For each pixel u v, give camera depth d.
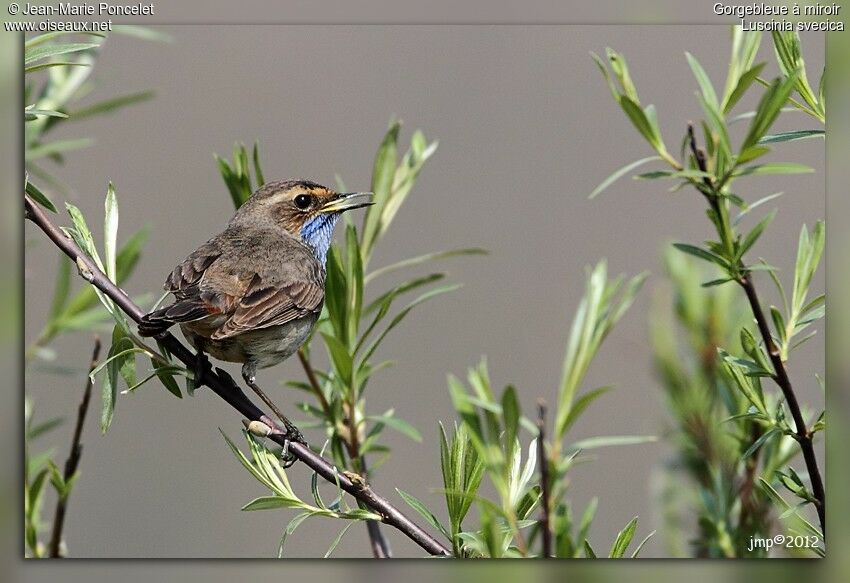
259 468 8.47
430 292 9.54
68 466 8.95
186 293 11.34
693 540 8.85
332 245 9.91
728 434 8.92
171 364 8.88
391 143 10.41
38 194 8.64
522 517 7.59
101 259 9.52
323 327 10.93
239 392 10.10
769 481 8.76
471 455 7.84
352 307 9.98
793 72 7.82
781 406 8.08
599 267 8.59
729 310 9.41
